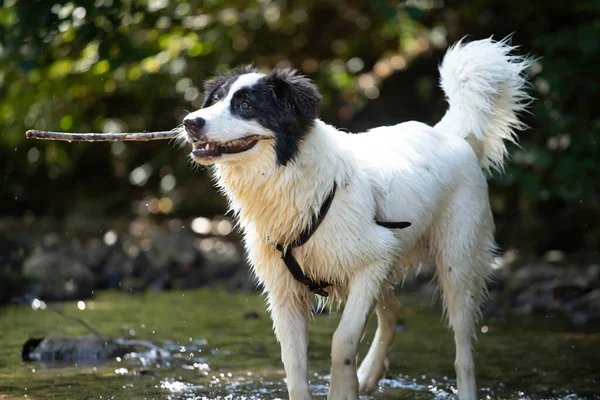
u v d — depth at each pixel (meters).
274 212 4.38
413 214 4.87
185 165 13.03
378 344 5.43
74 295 8.92
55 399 4.90
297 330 4.59
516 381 5.57
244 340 6.74
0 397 4.91
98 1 8.65
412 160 4.99
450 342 6.83
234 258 11.09
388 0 11.07
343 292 4.73
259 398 5.04
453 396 5.27
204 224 13.84
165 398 4.99
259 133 4.19
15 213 14.88
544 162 10.12
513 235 11.55
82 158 15.08
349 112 13.56
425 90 13.28
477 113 5.59
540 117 10.34
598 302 8.09
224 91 4.32
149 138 4.64
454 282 5.23
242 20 12.59
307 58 14.23
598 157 10.36
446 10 13.43
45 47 8.67
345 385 4.41
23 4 8.34
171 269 10.56
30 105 11.94
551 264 10.05
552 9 12.06
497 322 7.68
